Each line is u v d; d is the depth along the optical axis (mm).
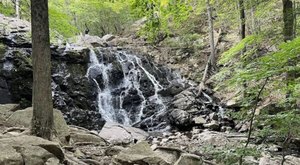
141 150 5777
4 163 4023
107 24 27484
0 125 7043
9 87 13750
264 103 7762
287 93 5508
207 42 21578
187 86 18031
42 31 5688
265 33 9320
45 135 5676
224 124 13766
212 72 18578
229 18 17547
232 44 20531
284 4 9500
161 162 5512
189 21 22234
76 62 16172
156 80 18172
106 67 17281
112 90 16797
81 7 20828
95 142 7887
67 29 9359
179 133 13195
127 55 18828
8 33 15062
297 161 7227
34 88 5746
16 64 14047
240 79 4270
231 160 4543
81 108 15211
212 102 16016
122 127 12273
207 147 5141
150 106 16578
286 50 4035
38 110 5703
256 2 10703
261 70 4125
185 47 21406
